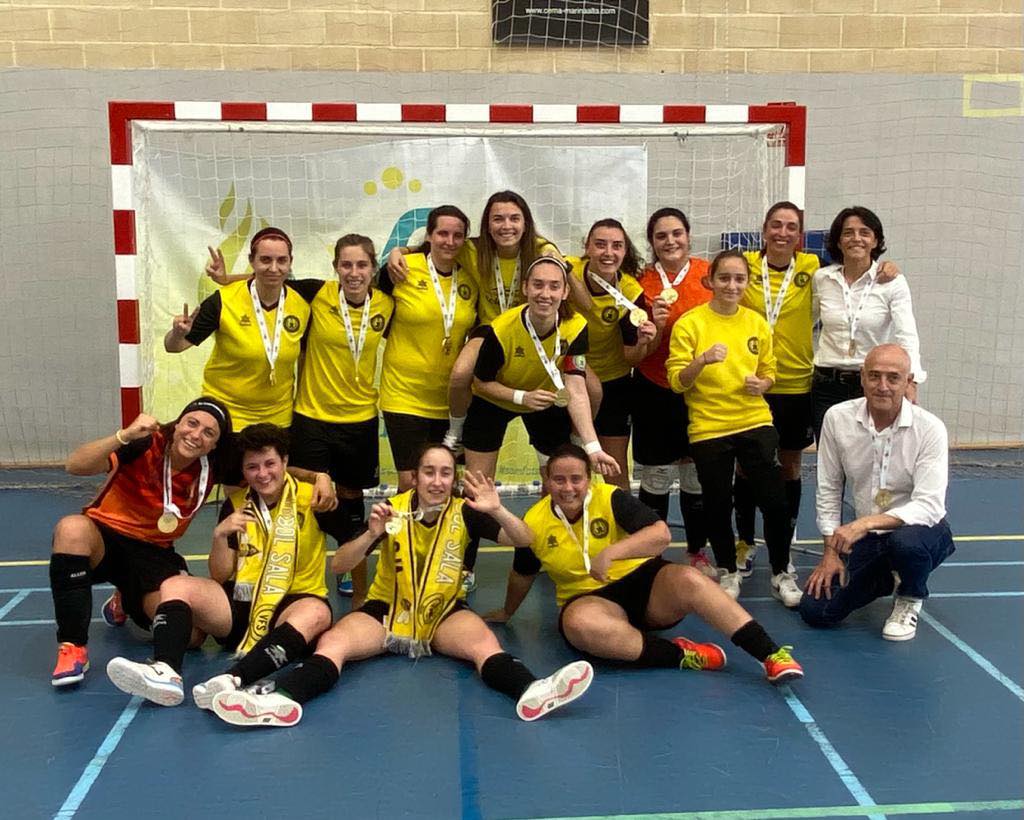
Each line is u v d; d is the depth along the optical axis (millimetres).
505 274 4254
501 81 7320
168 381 6680
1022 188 7734
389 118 5062
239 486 3947
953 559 5016
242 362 4176
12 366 7391
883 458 4008
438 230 4188
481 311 4348
